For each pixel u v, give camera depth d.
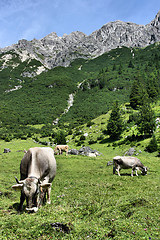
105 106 147.38
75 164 30.80
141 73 196.50
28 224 7.24
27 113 151.75
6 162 33.03
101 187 15.80
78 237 6.46
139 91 108.69
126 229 6.72
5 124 126.19
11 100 182.12
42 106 166.00
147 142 60.97
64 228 6.98
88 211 9.11
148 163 29.89
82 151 49.91
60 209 9.30
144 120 66.69
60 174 24.86
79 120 129.50
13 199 12.95
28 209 7.25
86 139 82.88
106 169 26.55
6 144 84.62
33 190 7.47
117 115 76.31
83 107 154.75
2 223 7.33
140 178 19.97
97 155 50.75
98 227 7.12
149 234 6.38
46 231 6.73
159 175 21.94
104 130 86.12
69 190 15.77
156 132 66.62
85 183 18.39
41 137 101.06
